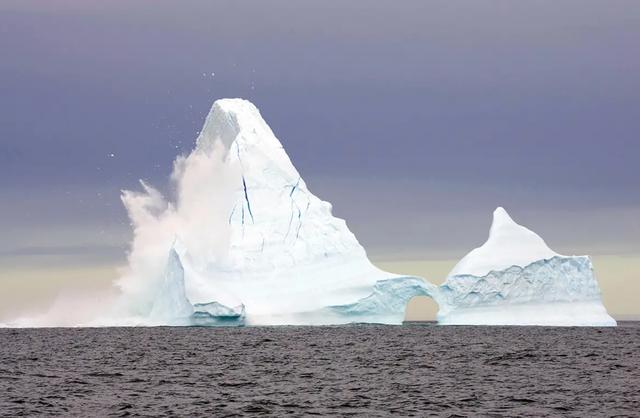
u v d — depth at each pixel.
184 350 183.62
